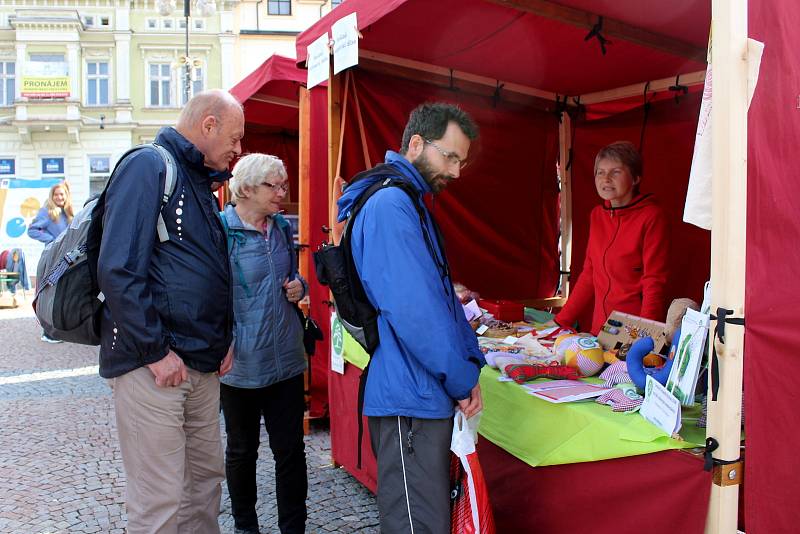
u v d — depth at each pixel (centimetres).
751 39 141
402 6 278
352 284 181
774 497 144
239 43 2156
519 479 213
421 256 167
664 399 162
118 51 2105
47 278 191
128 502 194
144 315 179
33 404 495
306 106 411
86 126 2116
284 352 258
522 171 444
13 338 806
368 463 304
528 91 429
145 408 188
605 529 179
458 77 388
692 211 154
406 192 173
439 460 174
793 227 146
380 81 356
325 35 317
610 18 297
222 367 224
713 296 146
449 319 168
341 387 332
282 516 259
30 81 2055
